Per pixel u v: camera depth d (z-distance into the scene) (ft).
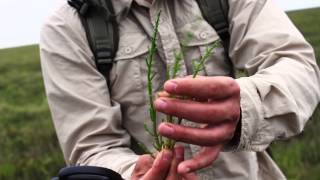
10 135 7.59
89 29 1.71
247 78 1.39
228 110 1.17
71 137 1.70
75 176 1.36
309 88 1.49
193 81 1.14
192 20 1.70
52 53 1.72
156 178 1.28
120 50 1.69
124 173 1.54
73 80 1.70
